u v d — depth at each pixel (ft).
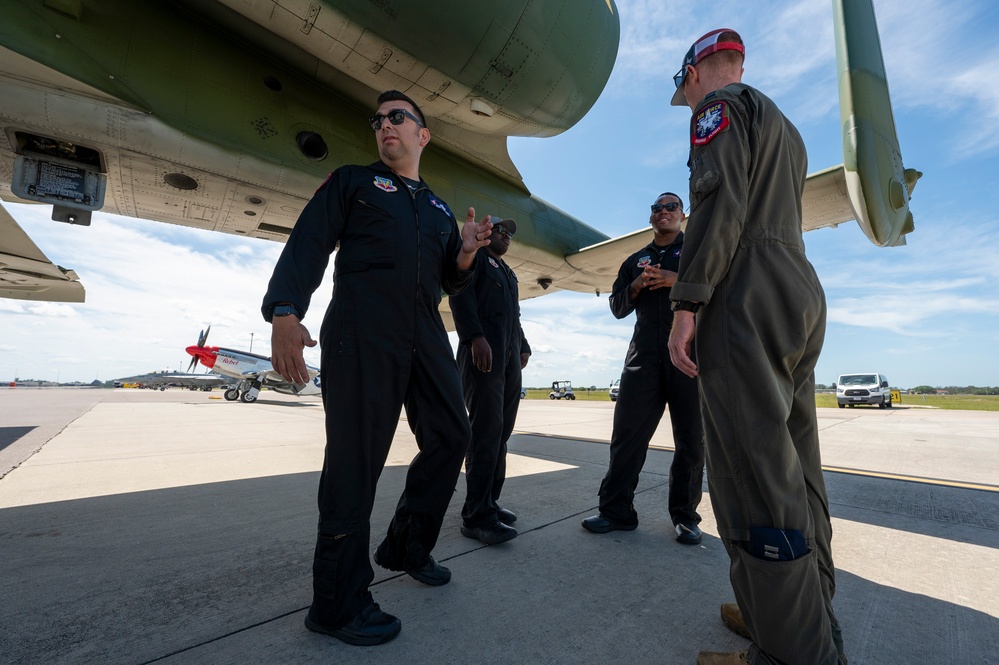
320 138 11.12
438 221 4.52
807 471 3.37
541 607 4.15
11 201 9.89
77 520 6.61
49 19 7.88
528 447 15.12
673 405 6.29
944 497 8.25
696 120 3.38
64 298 19.57
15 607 4.00
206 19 9.84
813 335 3.29
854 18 8.07
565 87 12.41
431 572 4.59
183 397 62.85
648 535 6.26
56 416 24.44
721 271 3.04
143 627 3.71
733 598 4.36
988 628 3.79
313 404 50.11
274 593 4.38
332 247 4.05
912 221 9.06
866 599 4.33
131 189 10.13
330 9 9.18
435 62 10.53
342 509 3.62
